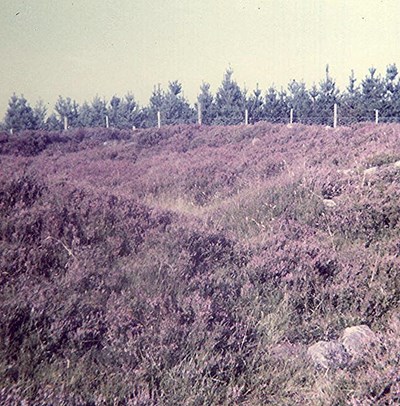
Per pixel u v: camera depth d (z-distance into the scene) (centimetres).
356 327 443
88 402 307
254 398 349
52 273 447
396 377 329
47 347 347
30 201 611
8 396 281
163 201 1059
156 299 420
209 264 536
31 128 4728
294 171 1032
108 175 1396
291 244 604
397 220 691
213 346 378
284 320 453
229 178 1210
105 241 541
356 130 1645
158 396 324
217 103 4469
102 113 5241
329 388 347
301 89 4400
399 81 3894
